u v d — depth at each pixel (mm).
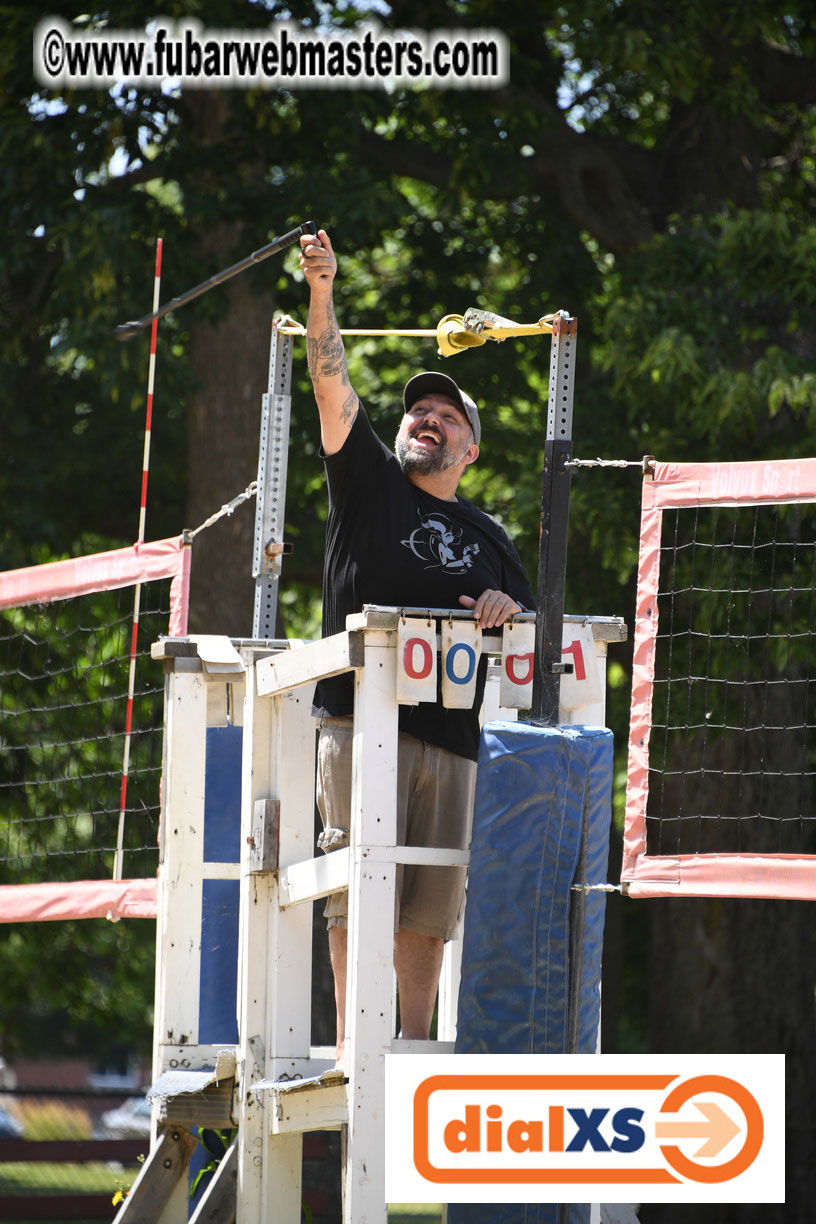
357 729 11641
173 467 42406
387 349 44500
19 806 39312
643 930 44344
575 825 11367
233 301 37188
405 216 38531
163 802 15648
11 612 33719
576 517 35406
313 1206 32312
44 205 35406
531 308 43344
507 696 12078
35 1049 58125
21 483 39344
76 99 35344
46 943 45312
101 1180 47594
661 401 34594
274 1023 12953
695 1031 37688
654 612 15000
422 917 12484
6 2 35531
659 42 36469
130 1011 57031
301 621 47094
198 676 15781
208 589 36750
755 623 34250
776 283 34406
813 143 45031
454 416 13242
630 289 36062
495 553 13289
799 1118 37000
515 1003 11219
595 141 43156
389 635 11680
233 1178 13344
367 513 12812
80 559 18281
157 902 16000
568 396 12344
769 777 35781
